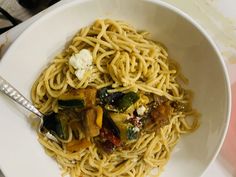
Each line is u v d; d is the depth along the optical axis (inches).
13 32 7.6
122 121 7.3
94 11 7.2
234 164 8.1
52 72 7.5
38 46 7.1
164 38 7.7
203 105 7.9
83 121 7.4
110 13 7.3
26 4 8.6
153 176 8.2
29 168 7.2
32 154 7.4
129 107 7.4
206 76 7.6
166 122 7.9
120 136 7.4
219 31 8.8
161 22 7.4
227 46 8.7
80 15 7.2
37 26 6.8
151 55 7.8
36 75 7.4
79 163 8.0
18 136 7.1
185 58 7.8
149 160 8.1
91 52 7.5
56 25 7.1
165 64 7.9
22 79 7.1
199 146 7.9
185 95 8.1
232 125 8.3
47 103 7.5
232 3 8.9
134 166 8.2
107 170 8.1
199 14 8.8
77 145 7.7
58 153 7.7
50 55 7.4
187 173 7.9
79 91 7.3
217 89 7.5
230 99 7.3
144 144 8.0
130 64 7.6
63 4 7.4
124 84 7.5
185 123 8.2
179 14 7.2
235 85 8.4
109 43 7.5
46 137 7.7
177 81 8.1
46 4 8.6
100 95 7.5
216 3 8.9
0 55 7.5
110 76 7.7
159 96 7.9
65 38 7.4
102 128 7.5
